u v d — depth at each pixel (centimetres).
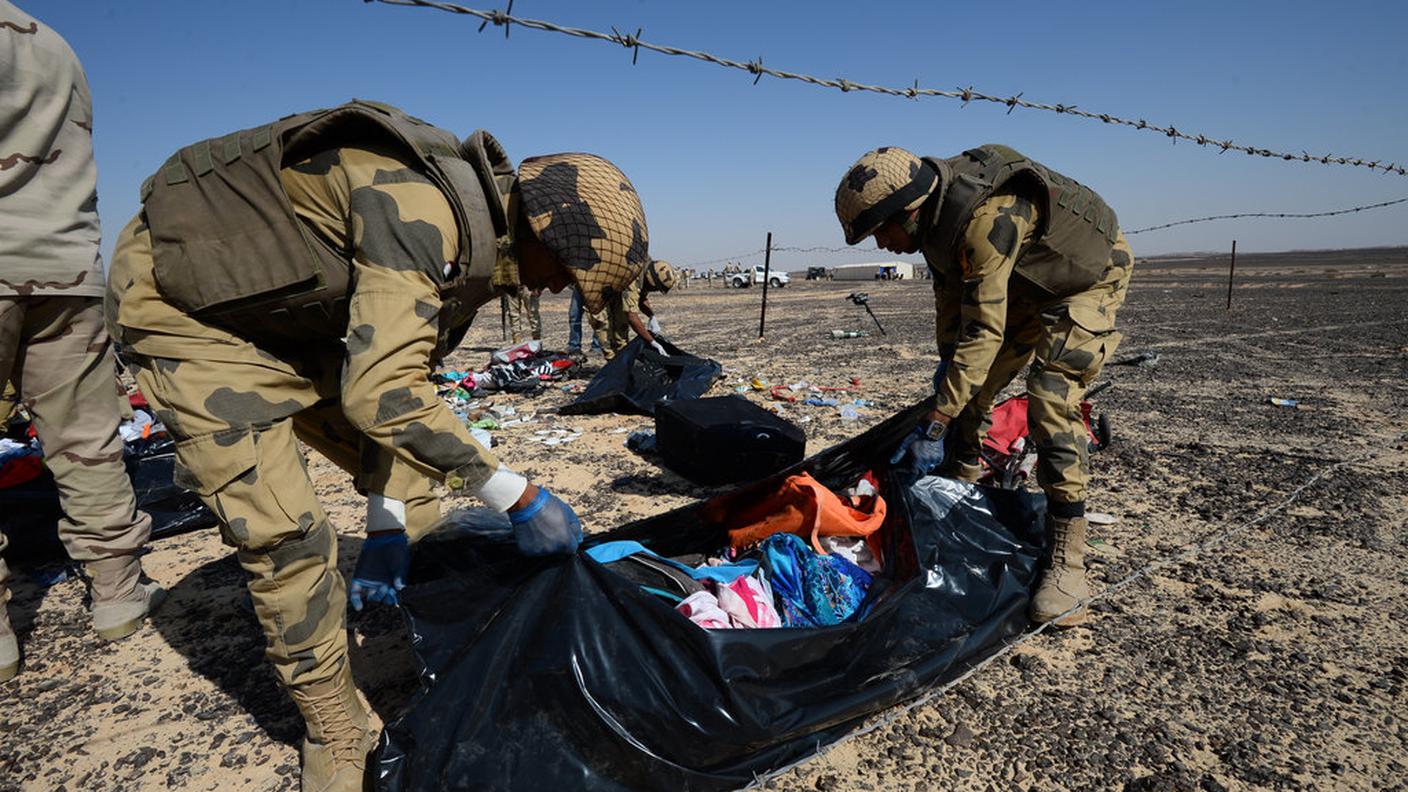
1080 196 277
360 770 197
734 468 445
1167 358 951
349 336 151
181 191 161
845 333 1292
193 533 395
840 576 257
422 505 240
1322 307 1744
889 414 638
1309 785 202
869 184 265
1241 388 737
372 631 287
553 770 182
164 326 169
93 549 281
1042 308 301
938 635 250
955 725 227
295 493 179
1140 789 201
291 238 160
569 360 877
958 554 282
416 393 155
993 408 396
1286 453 500
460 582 214
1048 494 280
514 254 176
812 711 209
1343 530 368
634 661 192
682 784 192
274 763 218
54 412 263
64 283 243
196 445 169
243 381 174
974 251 267
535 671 188
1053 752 216
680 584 243
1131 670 255
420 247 151
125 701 249
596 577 200
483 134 168
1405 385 733
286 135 157
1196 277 4303
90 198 253
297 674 186
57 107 234
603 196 167
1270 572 325
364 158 156
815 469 305
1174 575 323
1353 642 270
